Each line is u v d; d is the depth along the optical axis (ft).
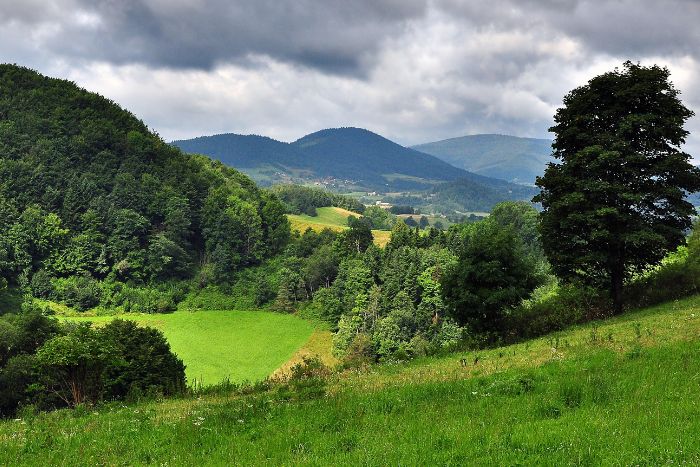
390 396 54.60
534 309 124.16
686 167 113.91
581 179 117.80
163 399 81.41
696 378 46.26
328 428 43.78
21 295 385.29
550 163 126.62
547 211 127.13
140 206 506.48
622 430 33.68
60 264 422.41
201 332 381.19
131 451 42.52
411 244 463.83
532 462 29.35
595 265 119.03
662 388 44.27
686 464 27.30
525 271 110.32
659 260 124.57
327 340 377.30
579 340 83.71
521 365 68.03
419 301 371.76
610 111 117.39
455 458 31.48
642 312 108.99
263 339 375.66
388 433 39.29
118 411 67.92
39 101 596.70
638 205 117.08
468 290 110.22
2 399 166.20
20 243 408.87
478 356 87.51
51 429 56.59
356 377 79.51
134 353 171.42
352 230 512.22
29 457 43.42
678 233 114.93
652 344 67.92
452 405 48.32
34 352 208.44
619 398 42.93
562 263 122.11
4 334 205.57
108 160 557.33
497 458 30.35
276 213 576.61
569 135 122.62
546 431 34.81
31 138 541.75
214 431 46.26
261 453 37.55
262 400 61.62
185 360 333.83
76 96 643.04
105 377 138.51
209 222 523.29
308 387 74.69
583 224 116.26
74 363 106.42
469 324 113.80
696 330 74.23
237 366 329.31
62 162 520.01
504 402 46.73
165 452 41.32
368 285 408.05
